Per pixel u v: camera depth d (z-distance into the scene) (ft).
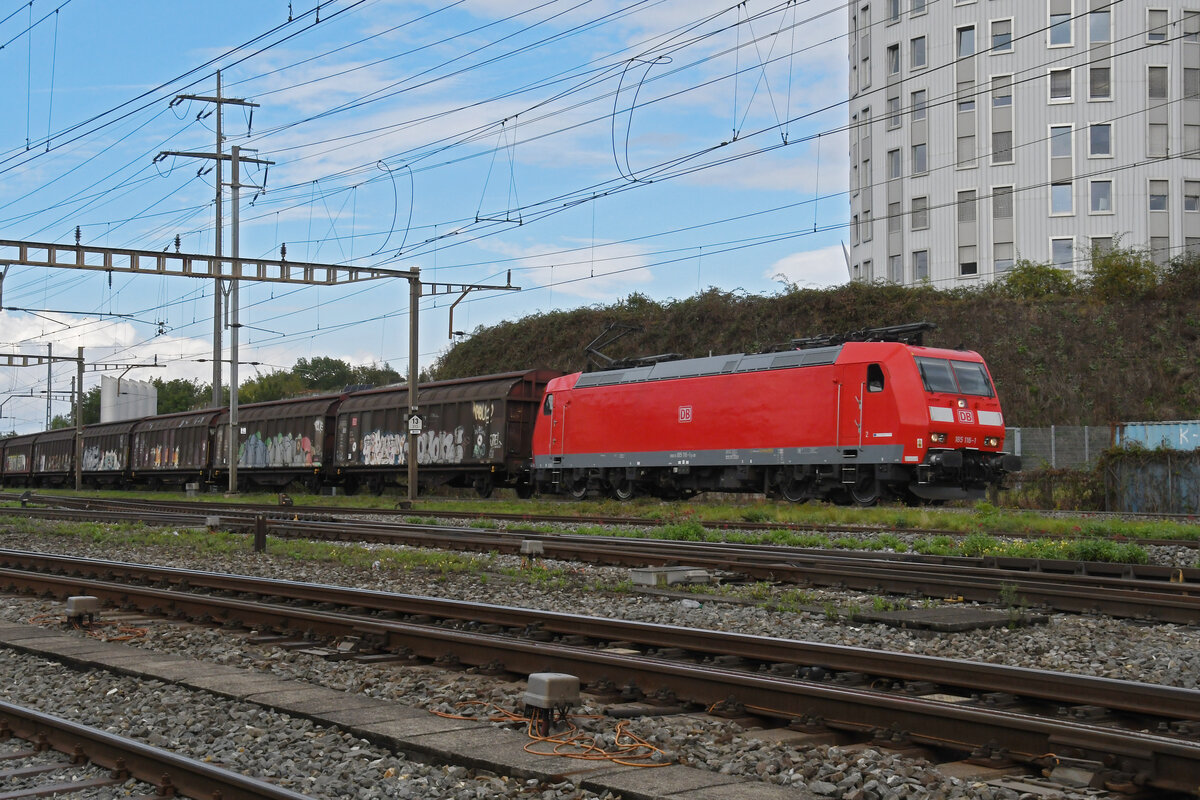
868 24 163.02
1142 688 20.07
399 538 62.59
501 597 40.47
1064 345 123.03
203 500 122.83
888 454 77.30
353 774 18.99
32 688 26.99
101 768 19.61
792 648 25.85
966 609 34.81
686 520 75.82
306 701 23.66
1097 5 144.05
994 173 148.15
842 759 18.98
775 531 62.13
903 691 23.34
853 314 136.05
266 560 55.31
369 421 133.69
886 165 159.02
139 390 238.89
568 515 84.74
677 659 27.63
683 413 93.50
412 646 29.58
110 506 109.60
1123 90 143.74
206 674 26.86
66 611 36.81
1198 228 143.43
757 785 17.71
